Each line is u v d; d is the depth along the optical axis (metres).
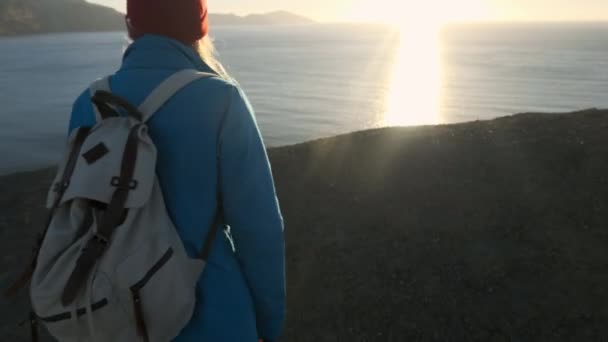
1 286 5.28
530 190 6.50
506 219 5.93
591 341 4.09
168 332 1.31
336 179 7.30
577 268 4.98
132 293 1.23
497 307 4.55
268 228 1.44
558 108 52.66
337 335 4.35
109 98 1.38
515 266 5.09
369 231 5.89
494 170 7.12
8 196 7.73
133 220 1.28
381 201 6.57
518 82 77.94
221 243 1.47
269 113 50.28
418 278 5.01
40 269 1.27
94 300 1.21
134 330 1.27
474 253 5.35
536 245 5.42
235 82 1.60
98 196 1.27
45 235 1.32
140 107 1.40
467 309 4.56
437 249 5.45
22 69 101.19
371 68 106.69
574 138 7.75
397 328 4.39
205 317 1.40
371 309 4.63
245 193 1.42
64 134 37.25
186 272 1.32
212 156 1.39
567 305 4.50
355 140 8.73
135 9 1.50
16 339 4.44
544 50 170.12
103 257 1.24
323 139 9.06
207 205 1.41
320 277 5.13
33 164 28.61
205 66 1.56
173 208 1.39
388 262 5.28
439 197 6.54
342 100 59.34
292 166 7.84
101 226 1.24
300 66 113.25
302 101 58.88
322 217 6.29
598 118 8.82
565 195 6.31
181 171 1.39
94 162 1.30
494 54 151.25
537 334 4.21
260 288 1.50
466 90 68.38
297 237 5.90
